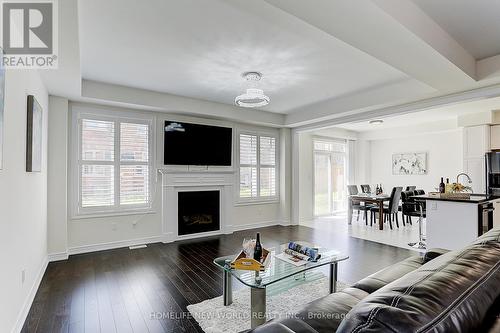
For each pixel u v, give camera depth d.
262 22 2.42
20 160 2.24
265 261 2.46
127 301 2.64
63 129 3.90
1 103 1.65
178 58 3.18
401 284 0.85
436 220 3.86
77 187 4.17
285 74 3.70
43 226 3.39
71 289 2.89
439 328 0.67
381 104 4.36
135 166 4.67
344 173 8.50
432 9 2.33
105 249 4.37
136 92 4.31
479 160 5.68
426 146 7.56
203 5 2.17
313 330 1.25
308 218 7.43
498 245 1.21
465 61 3.08
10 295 1.97
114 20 2.38
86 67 3.44
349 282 3.05
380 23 2.09
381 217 5.91
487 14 2.40
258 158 6.30
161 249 4.41
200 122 5.39
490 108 5.38
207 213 5.45
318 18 2.02
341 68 3.49
